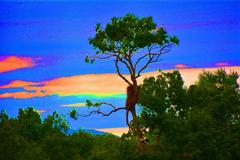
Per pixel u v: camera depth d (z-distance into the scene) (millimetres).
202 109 59656
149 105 58875
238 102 59656
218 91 62781
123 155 56781
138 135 59188
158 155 55125
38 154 62562
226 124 58594
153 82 60844
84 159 62344
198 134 54688
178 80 60781
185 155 55000
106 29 63156
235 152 54375
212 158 54000
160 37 62250
